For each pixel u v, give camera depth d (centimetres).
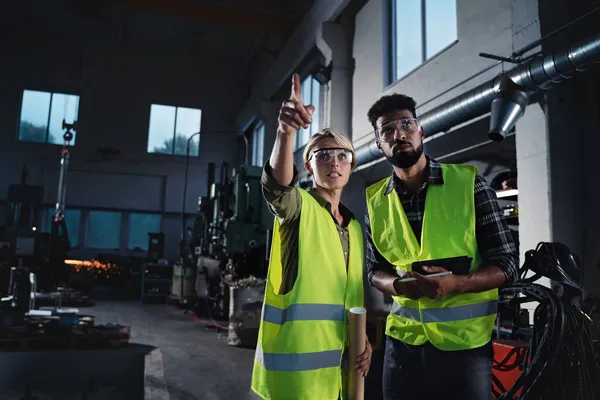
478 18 534
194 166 1583
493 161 611
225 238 855
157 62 1598
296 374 135
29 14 1383
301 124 128
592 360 183
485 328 158
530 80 392
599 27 422
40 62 1499
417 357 165
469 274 149
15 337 519
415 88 652
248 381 427
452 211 161
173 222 1549
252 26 1193
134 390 495
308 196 147
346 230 160
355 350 143
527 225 419
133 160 1533
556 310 181
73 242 1476
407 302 171
